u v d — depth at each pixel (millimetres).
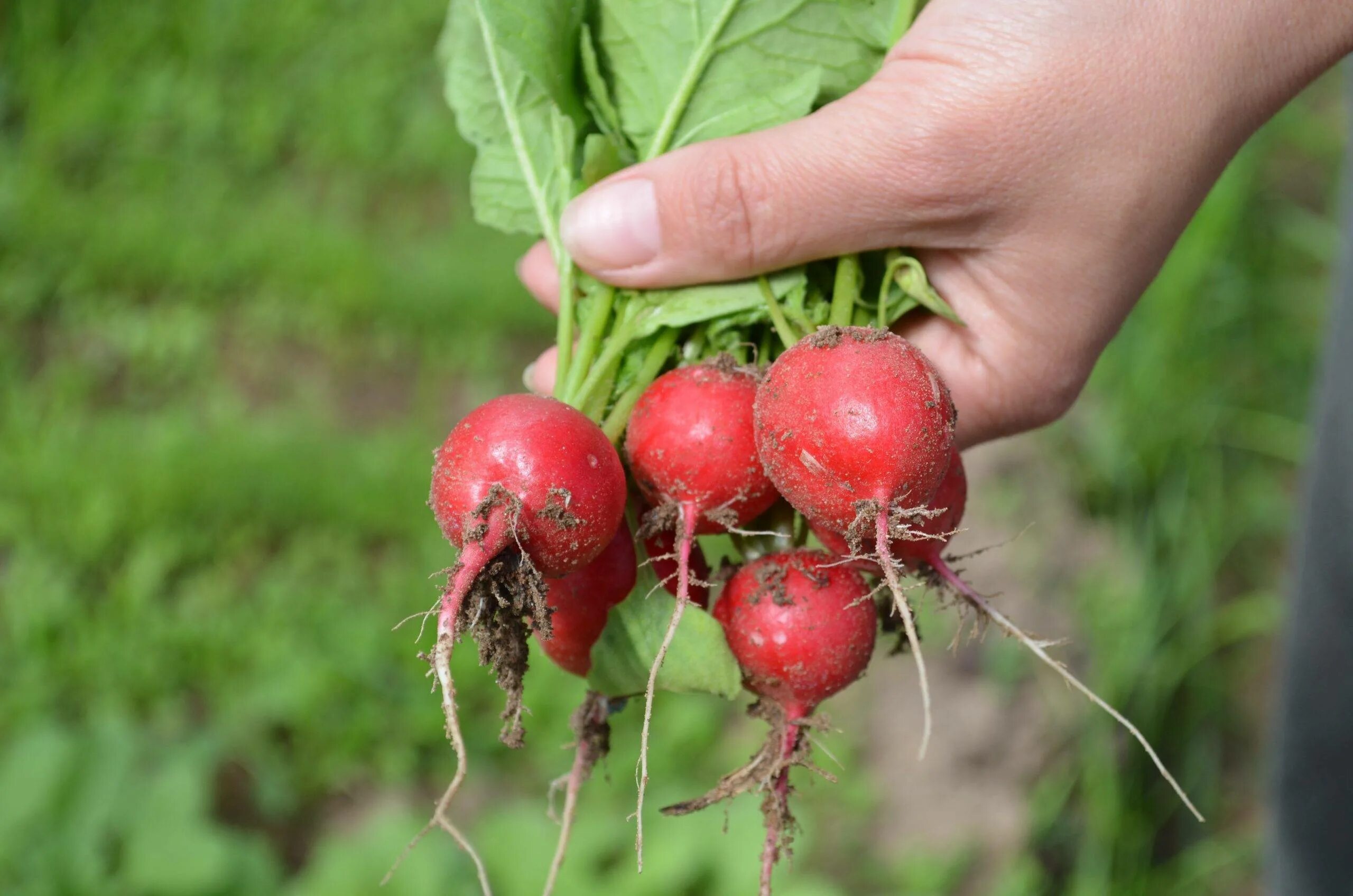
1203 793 606
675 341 345
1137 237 344
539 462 308
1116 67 325
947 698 604
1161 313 698
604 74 355
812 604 328
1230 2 326
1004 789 574
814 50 349
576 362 343
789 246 337
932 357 365
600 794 603
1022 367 362
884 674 632
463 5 363
